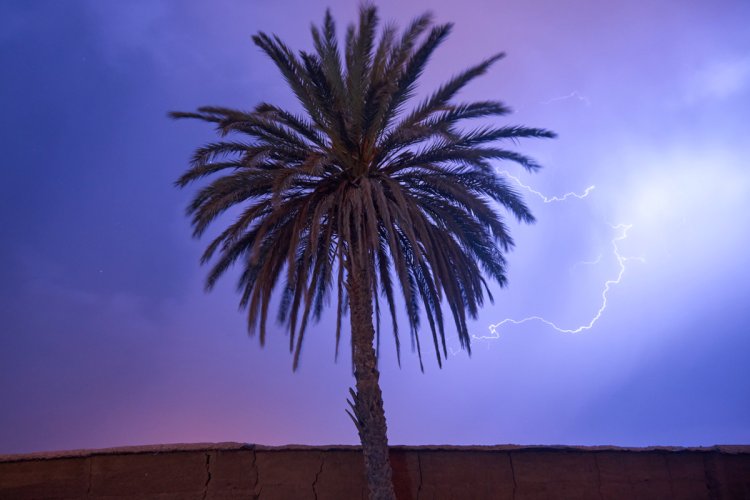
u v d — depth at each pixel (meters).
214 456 13.37
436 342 14.69
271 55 14.83
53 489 12.55
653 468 14.23
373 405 13.95
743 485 14.16
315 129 15.28
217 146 15.29
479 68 15.12
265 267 14.80
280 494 13.34
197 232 15.20
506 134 15.27
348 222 13.86
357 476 13.75
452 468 13.96
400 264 13.42
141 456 13.09
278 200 12.67
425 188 15.55
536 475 13.98
